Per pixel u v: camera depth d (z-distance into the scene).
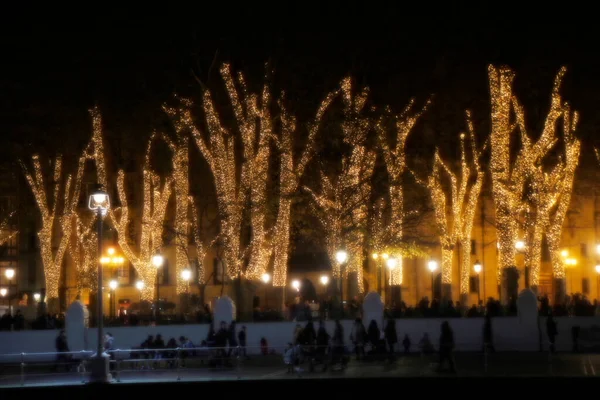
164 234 102.69
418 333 60.69
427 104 86.12
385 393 44.88
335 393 44.94
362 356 50.47
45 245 92.19
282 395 45.06
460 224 87.31
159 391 45.00
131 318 67.00
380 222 82.19
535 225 81.94
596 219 106.50
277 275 81.06
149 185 91.56
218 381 45.12
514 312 64.25
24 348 60.09
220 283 106.81
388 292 98.12
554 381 44.16
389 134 85.81
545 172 91.38
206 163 97.19
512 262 77.50
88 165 103.56
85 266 94.94
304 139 87.00
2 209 101.25
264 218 82.12
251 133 81.38
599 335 59.41
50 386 44.88
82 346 59.75
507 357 54.44
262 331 61.88
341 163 84.25
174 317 68.81
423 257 94.62
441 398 44.59
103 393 44.88
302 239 88.31
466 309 72.44
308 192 83.75
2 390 44.62
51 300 91.19
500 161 81.06
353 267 80.88
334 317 65.12
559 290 81.94
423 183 84.94
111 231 102.88
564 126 84.62
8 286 110.19
